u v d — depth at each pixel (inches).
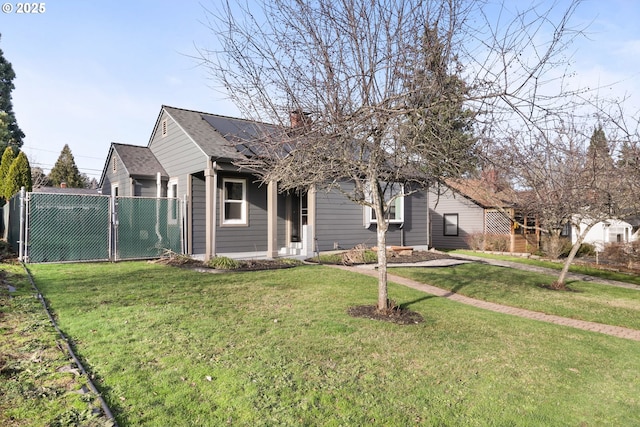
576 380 152.9
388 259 522.6
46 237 393.7
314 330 197.5
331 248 527.2
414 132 190.5
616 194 319.0
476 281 393.1
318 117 198.5
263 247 511.5
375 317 226.2
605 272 541.0
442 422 116.3
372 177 226.8
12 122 1100.5
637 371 165.5
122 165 585.3
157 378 135.1
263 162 241.8
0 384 123.3
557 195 354.3
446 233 906.7
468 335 202.8
